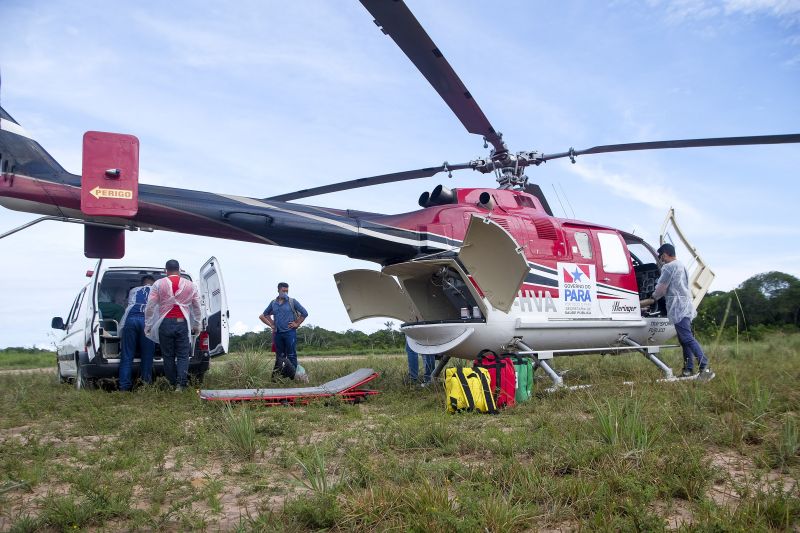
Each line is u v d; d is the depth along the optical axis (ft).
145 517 8.97
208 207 21.58
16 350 85.15
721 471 10.77
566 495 9.38
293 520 8.66
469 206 25.29
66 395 23.40
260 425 15.62
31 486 10.97
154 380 27.14
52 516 8.90
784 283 45.78
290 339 28.73
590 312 25.70
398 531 8.03
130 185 20.57
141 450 13.66
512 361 20.74
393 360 40.65
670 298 24.29
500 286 22.63
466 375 18.65
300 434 15.35
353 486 10.05
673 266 24.39
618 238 27.76
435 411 19.03
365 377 22.50
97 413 18.75
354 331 75.87
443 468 10.87
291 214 22.74
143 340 25.62
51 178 20.22
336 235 23.29
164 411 18.74
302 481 10.08
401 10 16.62
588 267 26.04
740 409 16.06
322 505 8.82
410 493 9.10
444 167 27.91
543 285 24.58
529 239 24.68
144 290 26.13
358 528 8.30
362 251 24.32
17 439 15.01
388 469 10.92
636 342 27.40
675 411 15.10
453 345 23.16
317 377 29.35
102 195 20.20
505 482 10.07
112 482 10.85
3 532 8.70
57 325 32.22
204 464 12.43
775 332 43.73
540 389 22.62
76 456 13.33
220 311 28.45
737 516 8.32
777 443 12.15
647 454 11.07
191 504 9.66
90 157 20.25
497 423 16.38
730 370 23.35
